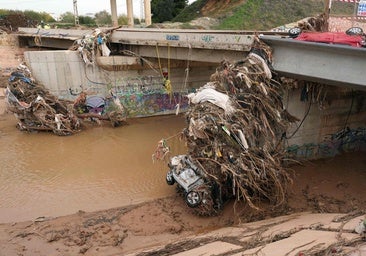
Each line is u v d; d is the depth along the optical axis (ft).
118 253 39.42
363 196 52.60
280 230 37.76
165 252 36.50
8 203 51.21
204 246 36.29
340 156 67.21
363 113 67.92
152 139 78.13
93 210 48.67
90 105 88.17
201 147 48.24
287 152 60.95
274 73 55.77
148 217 46.50
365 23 61.77
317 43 47.98
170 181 51.65
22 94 81.35
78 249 40.34
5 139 78.23
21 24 230.48
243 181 46.68
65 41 152.35
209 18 158.61
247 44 60.64
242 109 49.93
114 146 74.08
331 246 28.04
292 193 53.47
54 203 50.98
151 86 94.63
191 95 52.75
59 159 67.41
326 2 71.20
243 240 36.11
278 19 153.38
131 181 57.62
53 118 81.41
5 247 40.73
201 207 46.60
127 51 93.76
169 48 82.79
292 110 59.57
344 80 46.93
